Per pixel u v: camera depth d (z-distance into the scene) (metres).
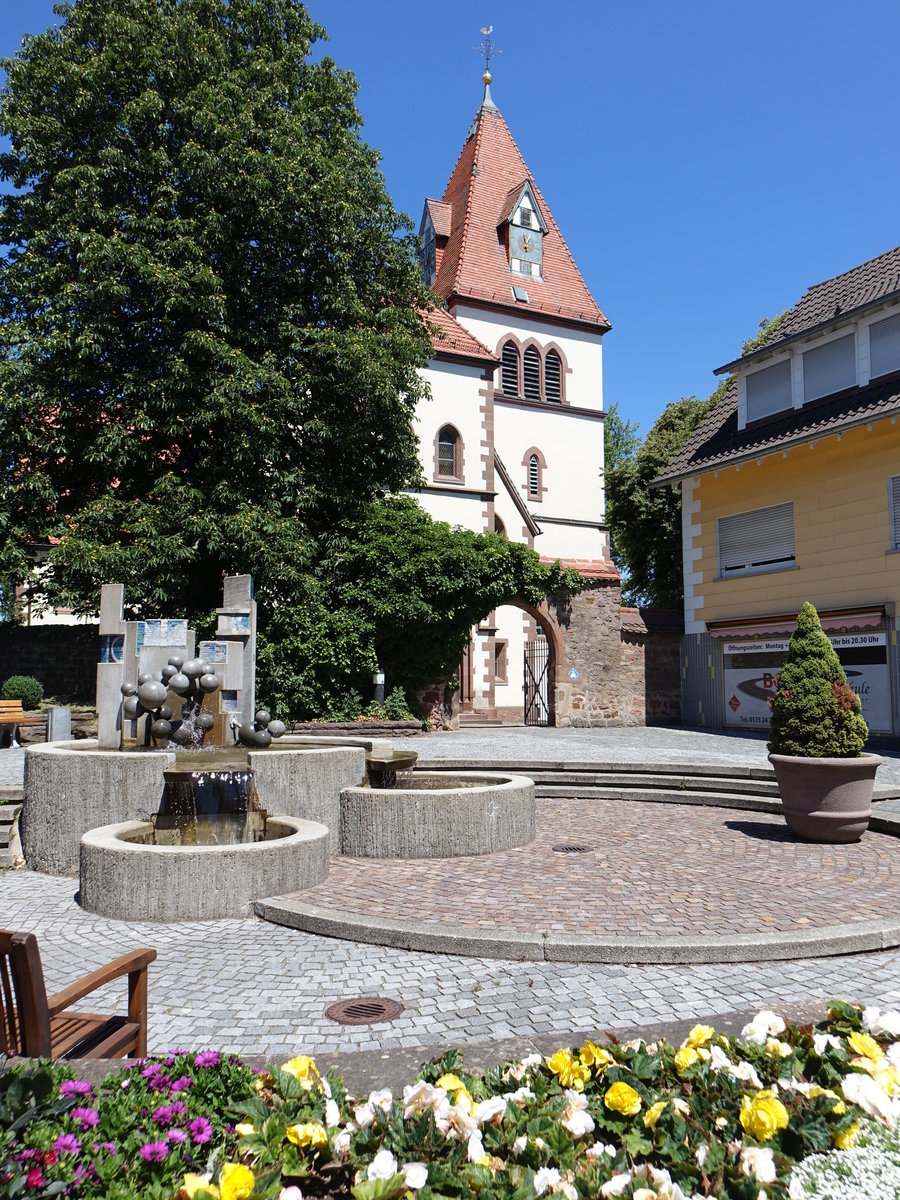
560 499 39.69
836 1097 2.38
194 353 17.47
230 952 5.74
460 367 30.72
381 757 9.55
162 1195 1.97
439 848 8.34
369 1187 2.01
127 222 17.31
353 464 20.81
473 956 5.64
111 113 18.36
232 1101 2.42
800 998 4.88
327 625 18.67
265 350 19.02
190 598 19.55
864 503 19.02
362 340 19.05
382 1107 2.42
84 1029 3.45
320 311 19.88
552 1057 2.69
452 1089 2.50
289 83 20.23
